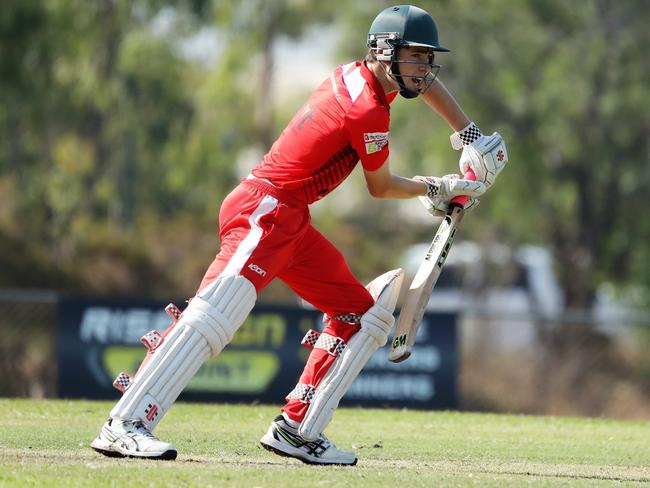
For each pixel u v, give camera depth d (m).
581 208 89.31
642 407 65.44
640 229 88.12
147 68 102.56
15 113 91.38
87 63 95.81
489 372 62.34
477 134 18.95
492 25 88.25
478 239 96.19
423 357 41.03
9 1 80.12
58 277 81.06
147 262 83.50
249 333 40.88
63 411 25.19
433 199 18.59
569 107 86.56
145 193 117.44
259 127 108.62
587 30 87.62
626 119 86.62
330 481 15.98
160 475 15.74
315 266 18.11
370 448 21.31
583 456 21.23
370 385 40.69
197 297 17.45
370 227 120.38
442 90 18.83
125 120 104.31
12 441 19.81
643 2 86.12
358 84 17.56
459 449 21.59
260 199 17.58
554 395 63.44
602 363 64.56
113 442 17.41
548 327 64.19
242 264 17.38
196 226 86.25
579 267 89.94
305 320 41.09
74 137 101.12
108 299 41.59
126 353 41.56
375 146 17.48
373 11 94.00
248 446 20.41
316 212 99.75
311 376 18.42
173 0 99.75
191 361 17.34
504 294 94.44
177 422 24.20
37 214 88.50
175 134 109.19
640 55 85.56
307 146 17.45
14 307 59.38
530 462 20.14
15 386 59.22
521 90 88.31
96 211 114.06
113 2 95.94
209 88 107.31
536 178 88.38
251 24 106.56
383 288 18.39
